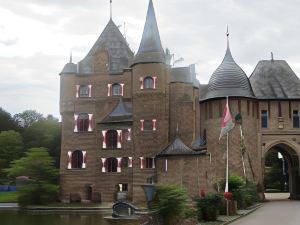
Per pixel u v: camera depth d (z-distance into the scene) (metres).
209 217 28.17
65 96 64.38
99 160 61.53
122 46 67.06
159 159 53.12
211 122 56.16
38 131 108.94
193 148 58.56
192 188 50.84
